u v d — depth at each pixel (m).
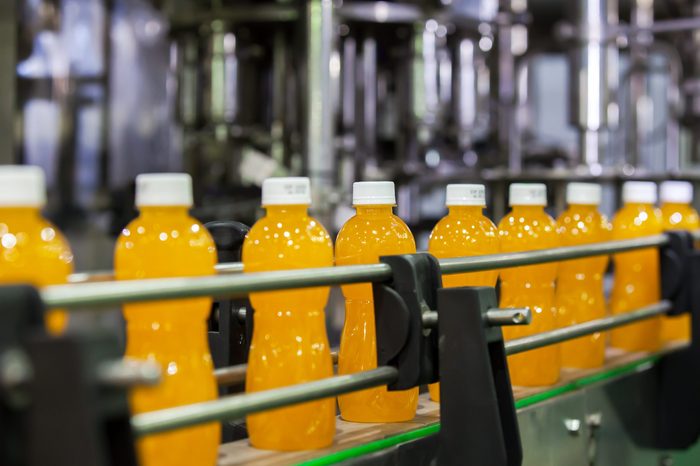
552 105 4.71
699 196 3.05
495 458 0.84
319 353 0.92
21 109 3.15
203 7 2.57
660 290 1.57
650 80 4.54
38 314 0.56
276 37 2.58
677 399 1.59
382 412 1.02
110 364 0.54
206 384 0.82
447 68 2.90
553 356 1.29
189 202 0.83
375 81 2.83
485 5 2.93
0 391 0.51
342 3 2.57
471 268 1.00
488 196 3.07
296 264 0.91
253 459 0.87
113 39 3.47
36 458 0.51
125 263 0.82
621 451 1.46
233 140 2.68
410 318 0.88
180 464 0.79
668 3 3.57
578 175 2.73
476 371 0.84
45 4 3.21
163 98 3.64
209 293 0.72
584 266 1.43
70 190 3.33
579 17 2.82
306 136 2.44
